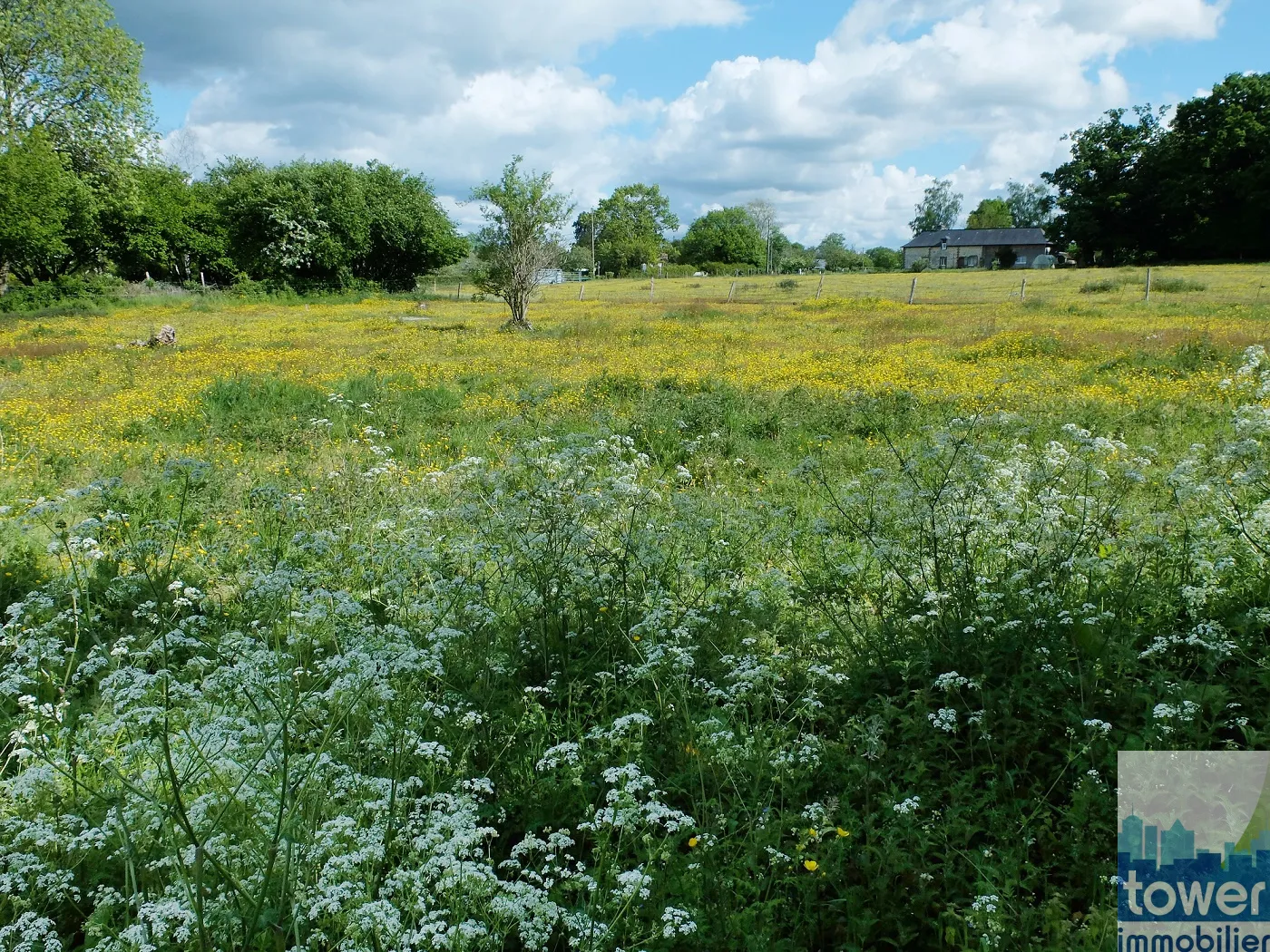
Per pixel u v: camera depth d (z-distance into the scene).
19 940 2.61
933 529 4.95
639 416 11.20
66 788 3.44
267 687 3.46
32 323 32.81
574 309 38.34
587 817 3.33
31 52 39.72
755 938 2.69
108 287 48.44
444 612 4.77
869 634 4.69
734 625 4.98
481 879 2.65
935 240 105.81
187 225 55.22
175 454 10.09
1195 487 5.20
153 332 28.00
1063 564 4.75
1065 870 3.11
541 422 11.28
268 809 3.02
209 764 3.20
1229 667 4.16
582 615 5.05
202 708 3.56
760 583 5.61
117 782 3.38
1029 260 100.25
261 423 11.62
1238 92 61.44
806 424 11.28
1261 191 57.75
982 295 38.31
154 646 3.80
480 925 2.50
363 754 3.54
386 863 3.04
